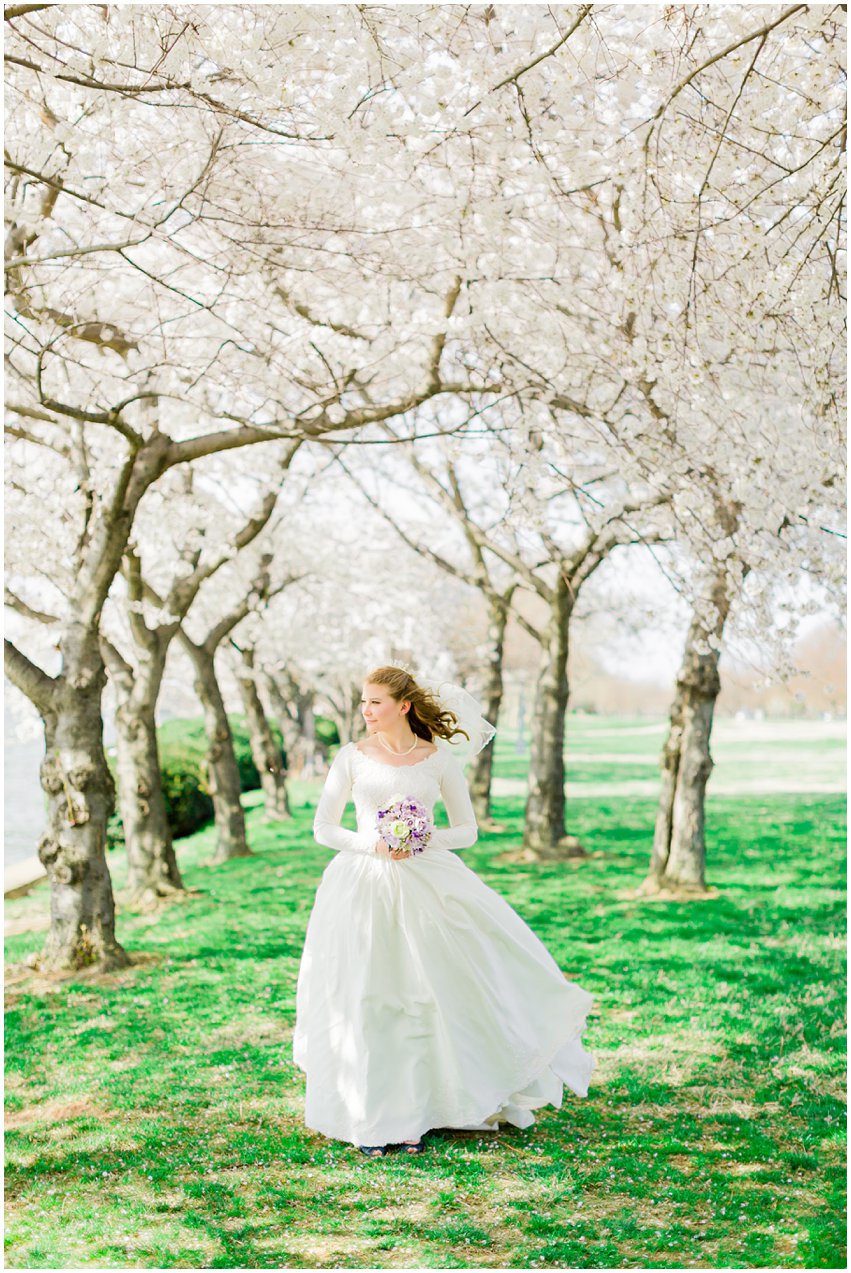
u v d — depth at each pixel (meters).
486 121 5.75
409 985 4.66
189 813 18.58
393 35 5.31
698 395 6.62
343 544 18.91
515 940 4.80
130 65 5.09
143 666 11.47
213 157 5.46
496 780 30.05
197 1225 3.95
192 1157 4.60
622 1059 5.84
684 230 5.90
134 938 9.52
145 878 11.49
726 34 5.53
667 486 7.39
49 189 7.46
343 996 4.68
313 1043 4.74
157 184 6.07
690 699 11.02
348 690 26.98
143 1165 4.53
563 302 7.16
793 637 7.79
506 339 7.42
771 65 5.47
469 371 7.81
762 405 7.10
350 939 4.71
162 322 6.70
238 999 7.27
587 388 7.62
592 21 5.18
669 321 5.93
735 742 43.53
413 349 7.95
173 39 5.01
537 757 14.27
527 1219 3.95
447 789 5.06
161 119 6.16
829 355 6.23
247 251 6.48
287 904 11.02
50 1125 5.08
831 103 5.80
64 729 8.09
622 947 8.59
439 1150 4.56
